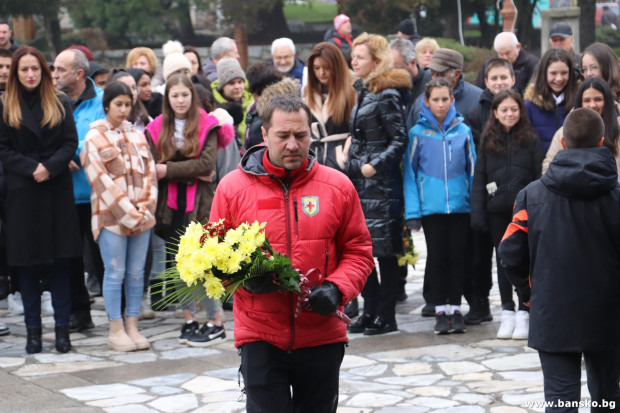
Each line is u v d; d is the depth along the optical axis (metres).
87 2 26.69
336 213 3.85
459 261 7.33
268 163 3.80
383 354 6.76
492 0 25.55
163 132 7.18
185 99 7.08
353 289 3.81
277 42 10.05
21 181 6.78
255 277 3.60
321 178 3.86
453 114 7.35
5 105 6.76
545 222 4.27
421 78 8.76
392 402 5.55
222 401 5.63
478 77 9.43
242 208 3.82
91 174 6.89
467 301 7.82
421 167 7.31
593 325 4.18
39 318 7.07
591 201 4.23
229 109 8.84
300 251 3.78
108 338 7.23
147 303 8.34
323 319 3.81
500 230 7.10
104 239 6.96
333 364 3.88
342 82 7.44
